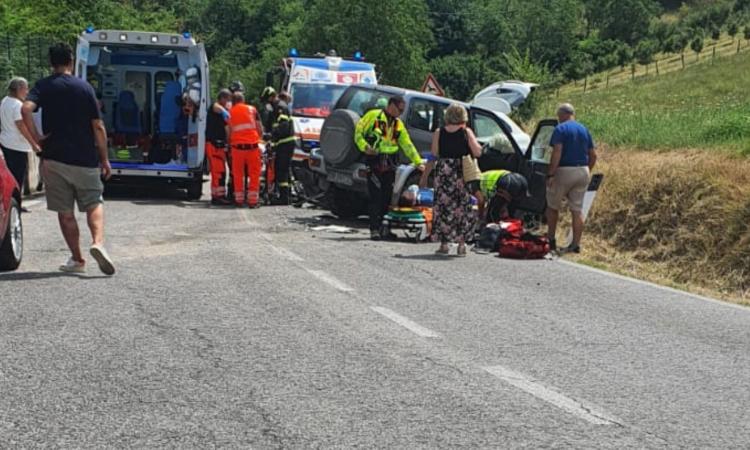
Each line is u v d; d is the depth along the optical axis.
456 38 131.00
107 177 10.18
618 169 17.00
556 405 5.85
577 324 8.68
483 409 5.70
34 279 9.74
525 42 133.25
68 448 4.78
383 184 14.93
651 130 21.95
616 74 95.12
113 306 8.43
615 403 5.99
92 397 5.68
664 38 107.94
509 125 17.34
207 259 11.60
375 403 5.73
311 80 22.97
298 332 7.67
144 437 4.98
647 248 15.09
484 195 15.52
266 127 21.64
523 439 5.14
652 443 5.20
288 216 18.16
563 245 15.75
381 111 14.96
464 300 9.66
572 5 133.75
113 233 14.11
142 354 6.75
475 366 6.79
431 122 17.28
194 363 6.55
